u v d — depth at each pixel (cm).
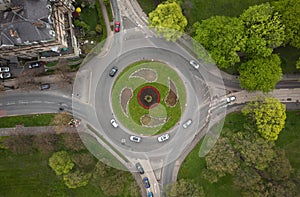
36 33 10512
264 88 11638
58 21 11362
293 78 12638
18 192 12594
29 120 12694
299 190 11306
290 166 11450
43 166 12600
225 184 12450
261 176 11650
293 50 12562
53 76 12712
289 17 11300
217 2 12606
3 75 12706
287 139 12588
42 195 12575
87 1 12675
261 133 11538
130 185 12325
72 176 11688
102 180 11775
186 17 12619
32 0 10312
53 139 12231
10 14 10344
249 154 11356
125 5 12744
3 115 12762
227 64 11756
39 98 12788
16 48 11056
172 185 11825
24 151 12369
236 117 12594
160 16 11669
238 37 11356
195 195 11581
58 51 12056
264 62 11575
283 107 11562
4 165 12631
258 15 11381
